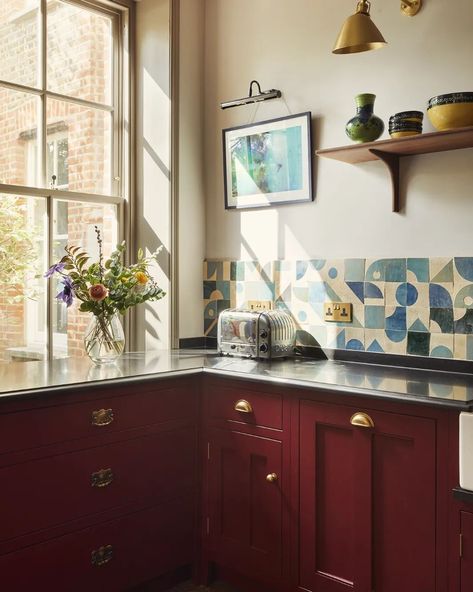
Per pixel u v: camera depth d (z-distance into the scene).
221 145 3.43
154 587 2.77
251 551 2.66
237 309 3.13
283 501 2.54
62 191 3.14
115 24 3.40
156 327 3.40
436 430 2.12
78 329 3.23
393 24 2.77
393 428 2.21
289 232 3.15
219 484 2.77
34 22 3.05
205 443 2.82
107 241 3.36
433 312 2.67
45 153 3.09
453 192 2.62
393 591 2.23
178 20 3.33
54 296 3.12
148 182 3.41
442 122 2.44
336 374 2.56
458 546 2.07
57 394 2.30
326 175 3.00
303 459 2.47
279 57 3.17
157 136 3.37
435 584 2.13
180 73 3.35
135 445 2.60
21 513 2.25
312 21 3.04
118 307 2.85
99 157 3.33
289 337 3.04
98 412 2.47
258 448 2.62
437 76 2.65
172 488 2.75
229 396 2.73
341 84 2.95
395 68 2.77
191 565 2.90
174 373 2.67
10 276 2.97
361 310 2.89
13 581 2.23
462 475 1.96
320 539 2.44
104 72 3.36
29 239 3.04
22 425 2.25
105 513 2.51
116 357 2.86
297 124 3.07
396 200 2.74
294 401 2.50
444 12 2.63
